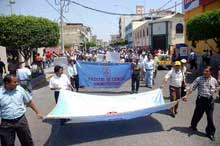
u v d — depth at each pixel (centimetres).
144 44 6550
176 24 5284
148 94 1081
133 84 1638
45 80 2411
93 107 995
